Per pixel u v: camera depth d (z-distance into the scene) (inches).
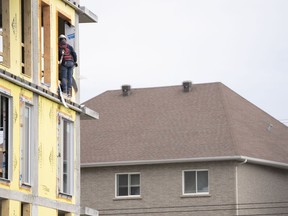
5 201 2171.5
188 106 4402.1
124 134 4291.3
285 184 4323.3
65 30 2566.4
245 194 4084.6
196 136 4175.7
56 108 2427.4
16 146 2217.0
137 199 4136.3
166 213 4094.5
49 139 2384.4
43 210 2333.9
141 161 4099.4
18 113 2233.0
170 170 4121.6
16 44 2241.6
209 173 4077.3
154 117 4370.1
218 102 4397.1
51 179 2385.6
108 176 4180.6
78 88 2571.4
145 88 4598.9
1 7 2375.7
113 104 4522.6
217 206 4047.7
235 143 4082.2
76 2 2578.7
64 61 2458.2
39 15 2363.4
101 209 4165.8
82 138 4313.5
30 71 2301.9
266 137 4350.4
